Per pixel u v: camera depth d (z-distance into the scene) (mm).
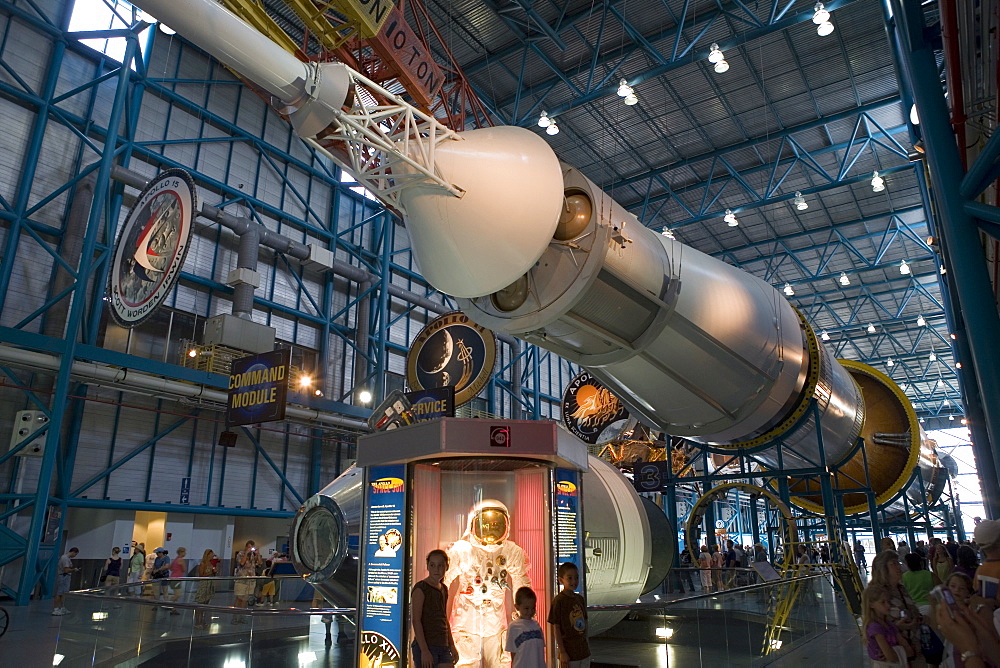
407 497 7113
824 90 24906
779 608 10594
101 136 21875
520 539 7559
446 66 23328
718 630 8297
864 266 39312
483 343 19141
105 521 21281
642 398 12484
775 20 20125
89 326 20578
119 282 19156
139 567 17688
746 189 29594
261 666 6977
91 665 8258
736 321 11523
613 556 10070
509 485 7711
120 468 21281
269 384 19703
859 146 28391
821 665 9695
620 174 30141
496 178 8875
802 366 13711
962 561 7520
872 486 20234
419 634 5719
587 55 23219
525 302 9766
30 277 19828
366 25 13750
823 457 14367
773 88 24766
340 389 28922
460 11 21094
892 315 46188
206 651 7105
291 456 26844
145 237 18578
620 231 9609
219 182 25141
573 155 28594
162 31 23859
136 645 7590
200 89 25359
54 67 20766
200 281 24094
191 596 13016
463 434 6895
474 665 7242
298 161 28594
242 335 23078
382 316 29547
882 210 33344
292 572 18250
